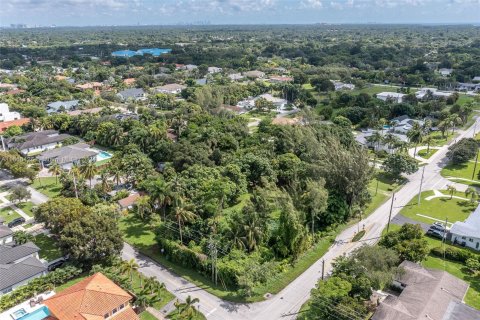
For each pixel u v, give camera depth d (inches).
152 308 2635.3
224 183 3720.5
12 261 2972.4
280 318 2544.3
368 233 3595.0
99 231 3006.9
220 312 2605.8
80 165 4650.6
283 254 3132.4
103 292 2432.3
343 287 2476.6
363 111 7263.8
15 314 2568.9
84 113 7071.9
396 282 2741.1
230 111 7278.5
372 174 3919.8
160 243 3316.9
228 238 3164.4
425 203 4195.4
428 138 5856.3
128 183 4660.4
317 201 3361.2
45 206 3373.5
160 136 5457.7
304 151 5012.3
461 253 3139.8
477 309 2539.4
